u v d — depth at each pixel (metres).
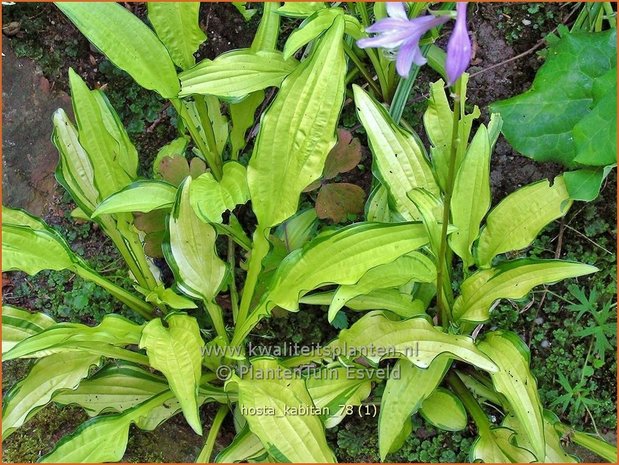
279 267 0.48
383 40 0.33
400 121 0.56
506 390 0.48
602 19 0.57
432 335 0.49
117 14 0.49
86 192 0.54
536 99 0.54
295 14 0.53
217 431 0.55
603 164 0.50
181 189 0.49
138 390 0.55
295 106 0.47
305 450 0.46
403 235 0.46
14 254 0.49
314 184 0.56
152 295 0.51
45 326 0.54
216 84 0.53
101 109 0.54
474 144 0.50
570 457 0.51
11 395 0.51
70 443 0.48
